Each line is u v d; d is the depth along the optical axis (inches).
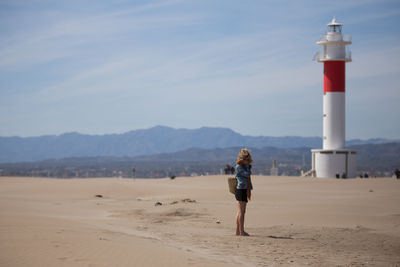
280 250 507.2
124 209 1021.2
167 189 1743.4
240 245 527.2
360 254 514.6
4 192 1595.7
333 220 831.1
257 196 1435.8
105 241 452.1
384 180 2267.5
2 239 413.1
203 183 2327.8
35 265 326.3
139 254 398.3
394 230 706.2
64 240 430.6
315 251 516.1
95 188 1690.5
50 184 1830.7
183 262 381.4
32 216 678.5
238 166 612.1
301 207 1072.8
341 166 3090.6
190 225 754.2
